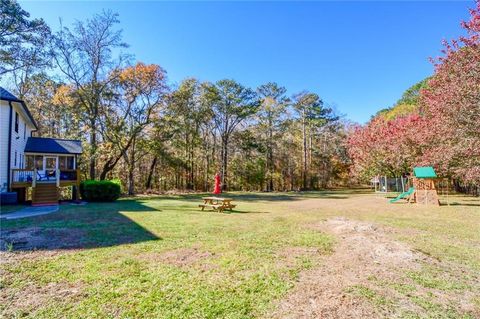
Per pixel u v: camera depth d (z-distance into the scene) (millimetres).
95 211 10609
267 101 30875
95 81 19469
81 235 6160
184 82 25234
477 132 9945
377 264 4262
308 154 35500
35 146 16453
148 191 24922
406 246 5238
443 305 2930
